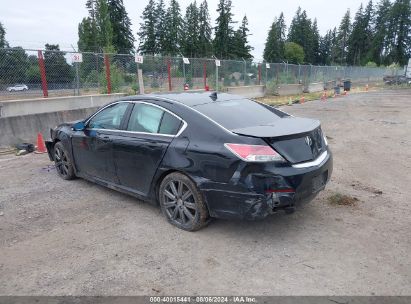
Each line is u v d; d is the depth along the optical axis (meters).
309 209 4.84
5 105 11.48
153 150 4.34
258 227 4.30
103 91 15.62
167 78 18.73
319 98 26.28
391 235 4.09
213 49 83.56
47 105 12.88
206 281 3.24
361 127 12.10
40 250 3.84
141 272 3.39
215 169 3.79
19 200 5.29
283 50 98.81
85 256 3.70
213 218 4.39
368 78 58.69
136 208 4.93
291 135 3.75
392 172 6.65
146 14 82.31
